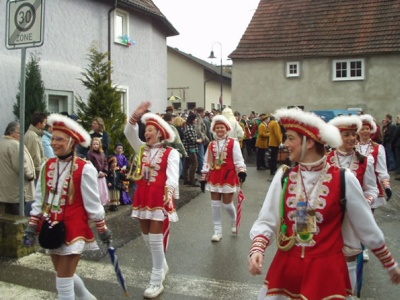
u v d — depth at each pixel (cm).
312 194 283
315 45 2530
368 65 2434
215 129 716
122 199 936
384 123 1638
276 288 286
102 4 1344
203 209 930
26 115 998
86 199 382
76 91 1245
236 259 608
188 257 617
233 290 498
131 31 1489
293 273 281
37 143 724
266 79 2634
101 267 568
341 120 475
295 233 283
